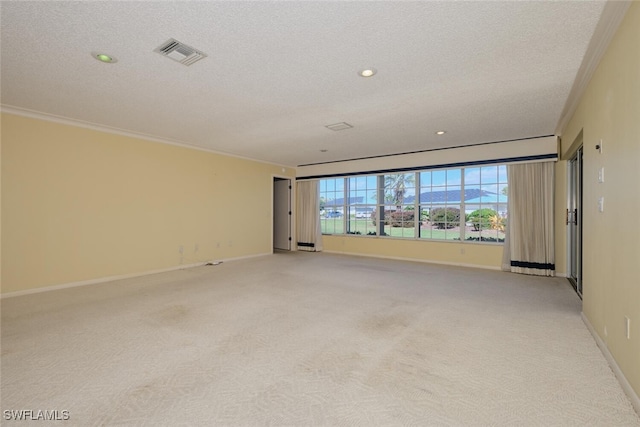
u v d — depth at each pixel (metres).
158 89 3.22
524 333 2.74
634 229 1.80
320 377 2.03
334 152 6.61
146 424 1.60
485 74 2.89
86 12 1.97
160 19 2.05
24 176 3.95
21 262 3.93
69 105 3.70
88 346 2.47
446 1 1.88
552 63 2.67
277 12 1.98
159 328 2.84
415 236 6.70
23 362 2.21
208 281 4.72
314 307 3.47
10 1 1.85
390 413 1.68
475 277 5.02
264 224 7.56
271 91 3.28
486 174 5.90
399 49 2.45
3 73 2.85
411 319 3.09
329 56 2.55
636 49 1.77
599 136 2.52
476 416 1.66
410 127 4.66
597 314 2.56
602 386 1.93
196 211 6.02
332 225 8.08
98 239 4.64
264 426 1.58
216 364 2.20
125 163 4.95
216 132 4.95
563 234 5.09
